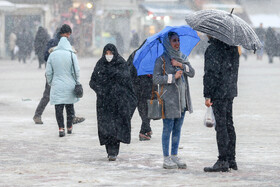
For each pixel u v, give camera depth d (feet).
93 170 63.87
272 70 272.31
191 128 98.78
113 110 70.69
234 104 133.39
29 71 264.31
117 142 70.28
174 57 65.72
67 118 93.35
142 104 85.71
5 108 129.70
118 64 71.87
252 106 129.39
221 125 62.39
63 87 90.58
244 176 60.23
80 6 397.80
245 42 61.16
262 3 508.94
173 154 65.87
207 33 61.05
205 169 62.90
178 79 65.26
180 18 459.73
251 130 95.40
